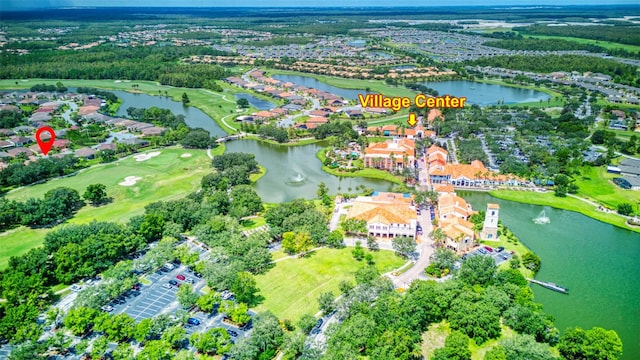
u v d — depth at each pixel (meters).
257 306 174.50
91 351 146.88
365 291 171.12
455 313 159.75
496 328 155.38
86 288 175.62
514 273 186.12
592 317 174.88
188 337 156.50
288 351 146.12
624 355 156.88
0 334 154.25
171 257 199.00
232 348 144.50
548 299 185.00
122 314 157.25
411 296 165.12
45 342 149.12
